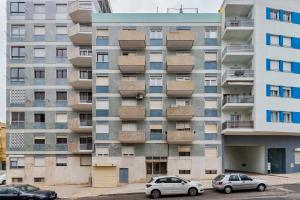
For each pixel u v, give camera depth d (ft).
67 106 132.36
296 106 118.62
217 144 120.88
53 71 133.18
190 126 121.60
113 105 122.11
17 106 132.16
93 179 109.91
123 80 120.78
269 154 127.03
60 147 130.93
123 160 120.57
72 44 133.90
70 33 129.29
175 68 120.37
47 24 134.51
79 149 128.06
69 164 130.21
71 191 101.55
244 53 117.08
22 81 132.98
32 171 130.00
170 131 117.08
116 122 121.70
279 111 116.78
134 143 121.08
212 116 121.70
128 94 120.98
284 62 119.24
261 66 116.37
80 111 132.36
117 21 124.16
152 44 123.85
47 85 132.77
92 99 123.03
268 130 114.73
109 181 109.40
